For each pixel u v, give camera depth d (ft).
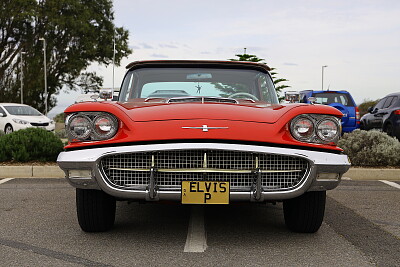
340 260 11.60
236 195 12.00
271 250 12.36
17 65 142.51
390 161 28.76
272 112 12.97
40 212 16.94
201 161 12.03
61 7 141.49
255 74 16.83
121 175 12.32
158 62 16.79
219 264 11.20
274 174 12.35
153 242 13.03
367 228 14.87
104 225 13.75
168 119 12.26
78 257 11.71
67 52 147.33
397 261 11.58
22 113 68.95
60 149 30.55
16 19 134.41
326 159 12.22
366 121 51.96
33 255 11.87
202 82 16.44
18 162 29.43
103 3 154.10
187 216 16.35
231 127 12.03
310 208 13.37
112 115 12.37
